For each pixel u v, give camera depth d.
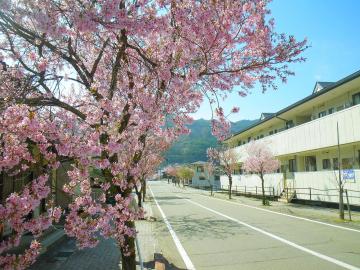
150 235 14.05
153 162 21.98
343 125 20.19
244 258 9.72
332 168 24.25
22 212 3.55
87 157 4.55
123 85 6.04
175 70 5.76
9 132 3.81
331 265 8.56
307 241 11.72
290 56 5.80
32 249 3.97
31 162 4.01
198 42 5.51
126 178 5.60
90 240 4.86
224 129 6.41
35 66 5.07
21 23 4.73
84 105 5.52
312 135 23.88
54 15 4.24
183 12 5.09
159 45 5.99
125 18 4.16
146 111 5.69
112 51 6.35
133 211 5.46
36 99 4.76
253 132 41.75
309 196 25.20
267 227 15.15
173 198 37.16
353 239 11.78
